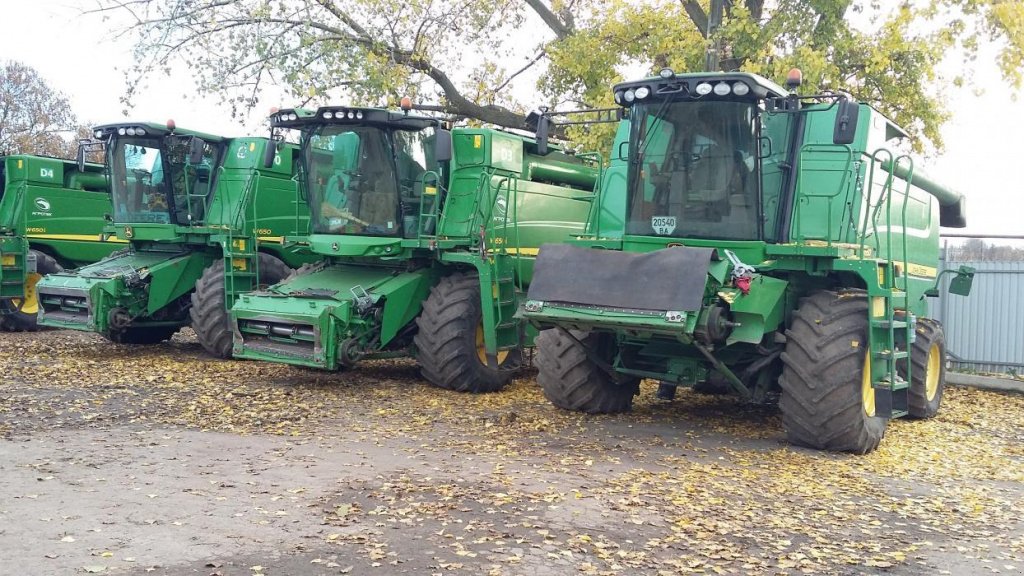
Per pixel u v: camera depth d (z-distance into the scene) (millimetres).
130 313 14336
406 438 8570
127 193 15039
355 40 18531
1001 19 14836
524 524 5895
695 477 7309
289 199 15070
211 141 14930
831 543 5770
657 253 8414
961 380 14336
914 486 7402
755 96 8578
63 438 8219
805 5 15711
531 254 12695
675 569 5188
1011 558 5625
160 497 6352
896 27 15500
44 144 39031
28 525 5633
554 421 9539
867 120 9266
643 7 17734
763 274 8867
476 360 11656
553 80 19438
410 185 12148
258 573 4910
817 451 8492
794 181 8930
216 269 14250
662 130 8992
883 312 8609
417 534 5645
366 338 11570
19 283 17031
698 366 9305
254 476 7020
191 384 11500
